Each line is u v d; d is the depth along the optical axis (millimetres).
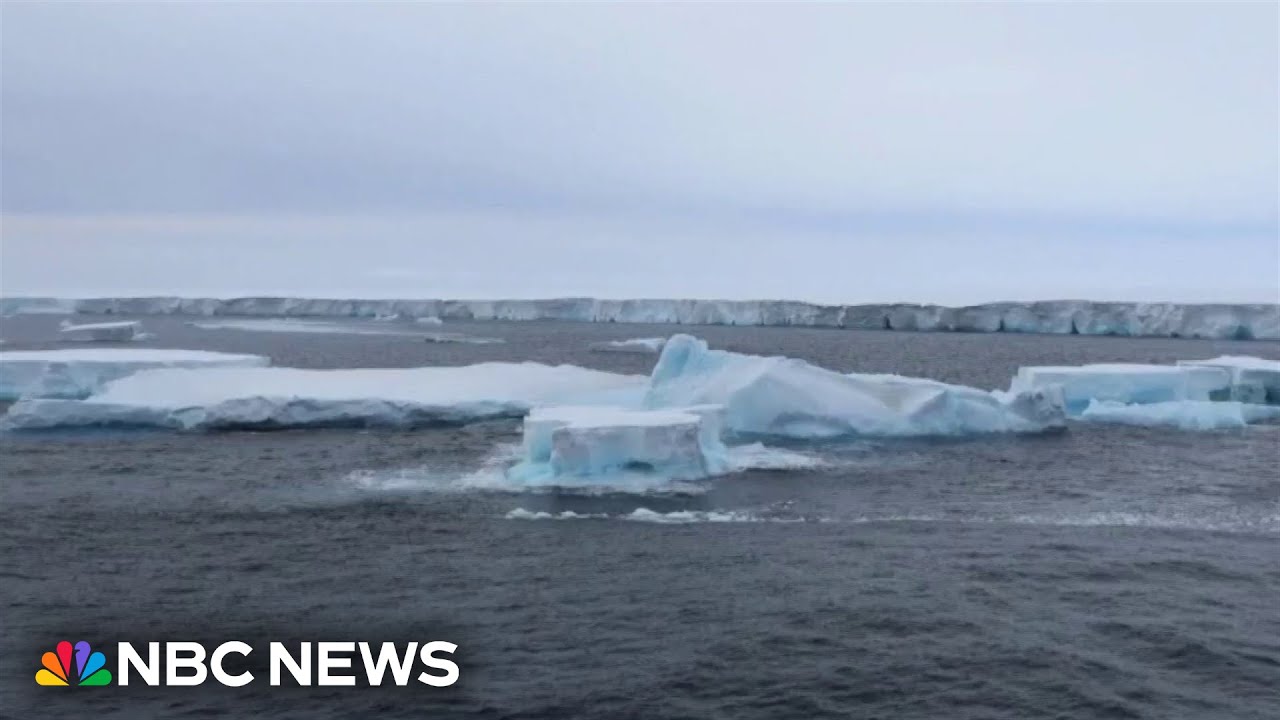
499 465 24875
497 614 14734
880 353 77750
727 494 21844
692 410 25391
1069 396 34375
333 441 28500
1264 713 11734
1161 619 14453
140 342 74688
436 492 22109
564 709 11867
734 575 16375
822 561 17156
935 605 15016
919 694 12188
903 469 24703
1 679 12727
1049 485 23312
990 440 28906
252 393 33062
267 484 23078
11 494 22125
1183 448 28047
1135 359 73125
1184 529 19453
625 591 15641
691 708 11875
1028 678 12594
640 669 12867
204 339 79938
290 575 16578
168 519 20062
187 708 11984
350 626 14320
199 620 14594
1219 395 36312
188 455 26422
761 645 13570
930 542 18375
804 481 23172
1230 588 15797
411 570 16734
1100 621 14375
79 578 16484
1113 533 19109
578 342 86812
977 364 66562
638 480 22562
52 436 29047
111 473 24281
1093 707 11867
